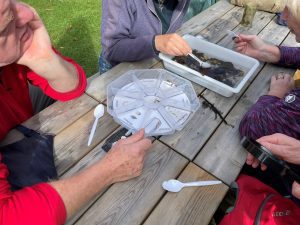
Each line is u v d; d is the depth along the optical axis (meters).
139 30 1.57
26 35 0.96
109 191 0.91
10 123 1.07
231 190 1.09
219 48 1.44
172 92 1.23
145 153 0.98
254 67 1.33
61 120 1.11
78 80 1.19
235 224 1.02
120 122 1.09
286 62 1.48
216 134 1.12
